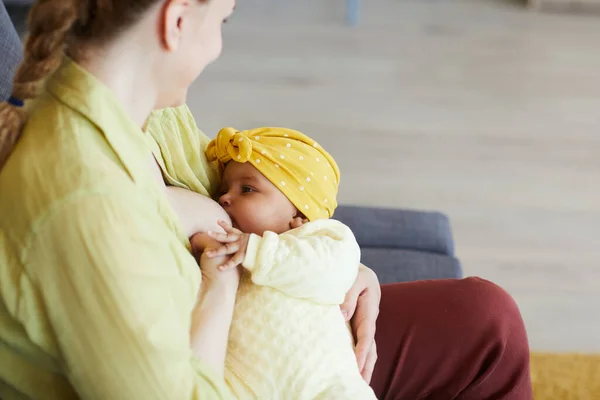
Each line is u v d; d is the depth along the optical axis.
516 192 2.30
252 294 0.92
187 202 0.91
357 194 2.26
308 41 2.95
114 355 0.65
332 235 0.99
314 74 2.77
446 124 2.57
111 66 0.68
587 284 2.01
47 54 0.64
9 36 1.06
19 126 0.67
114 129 0.68
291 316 0.91
